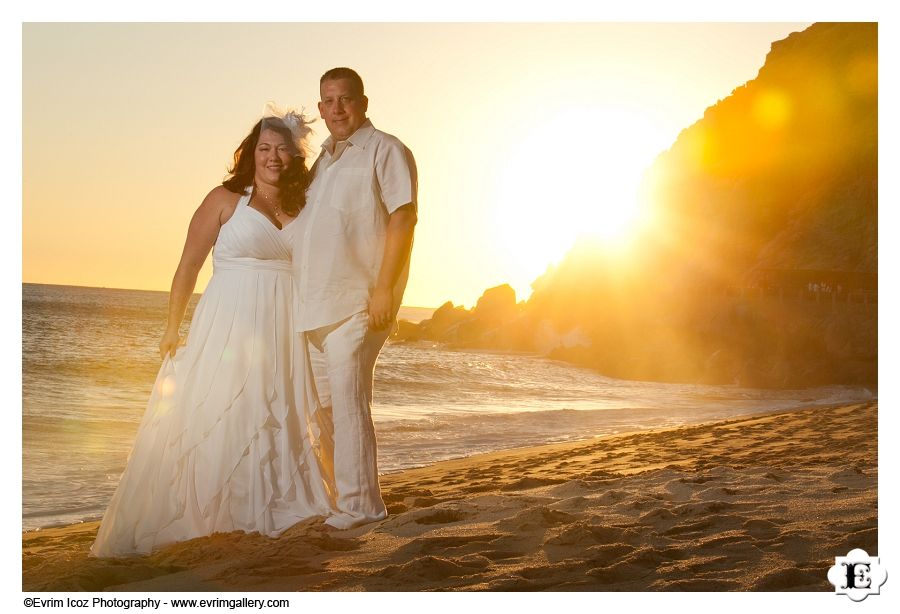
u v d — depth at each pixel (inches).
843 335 1577.3
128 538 174.1
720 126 2667.3
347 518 175.9
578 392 1065.5
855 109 2421.3
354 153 185.2
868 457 276.8
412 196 184.4
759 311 1678.2
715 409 764.6
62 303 2802.7
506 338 2491.4
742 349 1609.3
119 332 1615.4
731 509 179.2
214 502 175.8
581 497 195.8
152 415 180.7
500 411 727.1
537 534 159.0
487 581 128.8
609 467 293.1
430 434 509.7
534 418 629.9
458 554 145.2
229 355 181.0
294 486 180.4
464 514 179.2
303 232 184.5
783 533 153.9
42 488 310.5
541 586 127.0
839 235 2185.0
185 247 189.3
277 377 183.2
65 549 192.7
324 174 187.3
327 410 193.8
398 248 182.5
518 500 194.1
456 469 330.6
